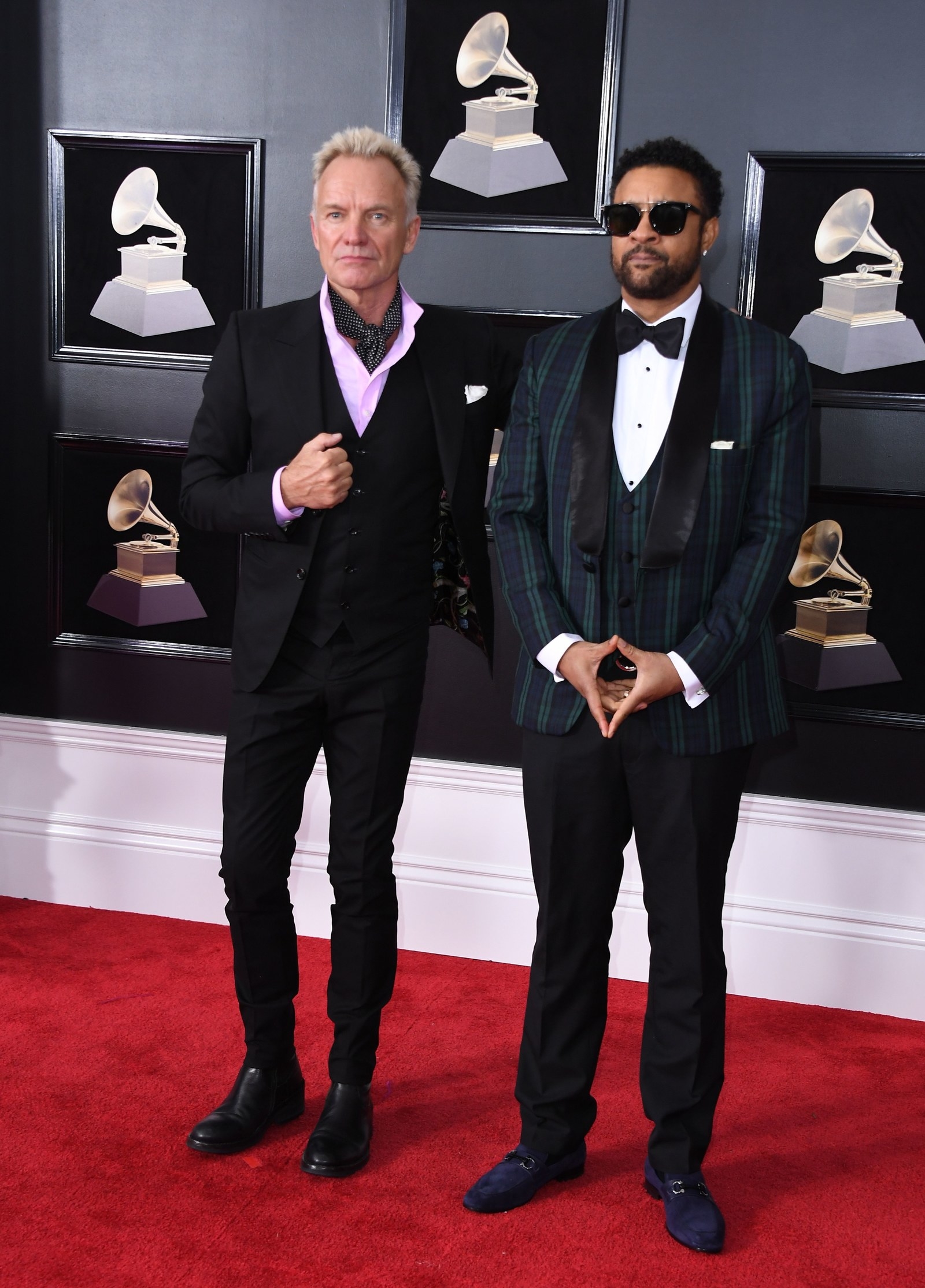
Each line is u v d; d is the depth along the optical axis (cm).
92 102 294
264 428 210
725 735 193
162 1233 190
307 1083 239
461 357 215
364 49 281
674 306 194
